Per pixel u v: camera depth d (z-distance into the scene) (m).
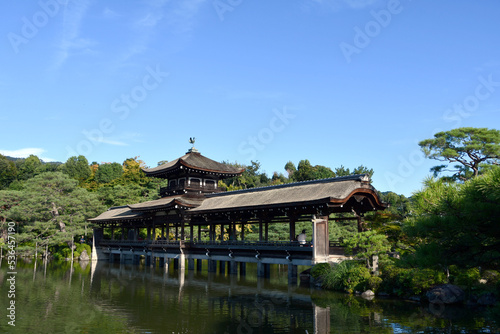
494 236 14.09
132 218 58.81
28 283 37.09
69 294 30.66
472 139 49.69
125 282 37.62
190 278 40.66
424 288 26.36
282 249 36.25
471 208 13.30
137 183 103.25
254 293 30.33
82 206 68.88
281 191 40.81
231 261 43.00
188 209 49.03
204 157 60.38
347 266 31.55
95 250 67.88
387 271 28.98
